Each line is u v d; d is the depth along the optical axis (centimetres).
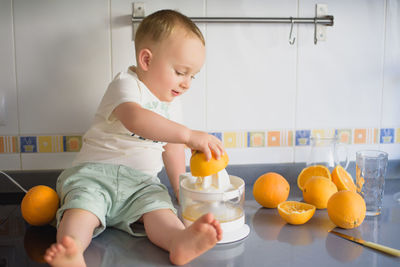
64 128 125
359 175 106
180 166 118
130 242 87
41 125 124
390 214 102
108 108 97
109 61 122
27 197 94
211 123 129
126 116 89
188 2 122
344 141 135
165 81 98
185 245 73
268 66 128
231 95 128
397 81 134
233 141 131
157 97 104
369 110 134
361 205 91
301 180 121
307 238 87
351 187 115
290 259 76
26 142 124
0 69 120
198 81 126
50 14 119
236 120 129
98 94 124
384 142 137
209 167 86
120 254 80
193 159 88
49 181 124
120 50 122
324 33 128
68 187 94
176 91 101
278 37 127
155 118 88
